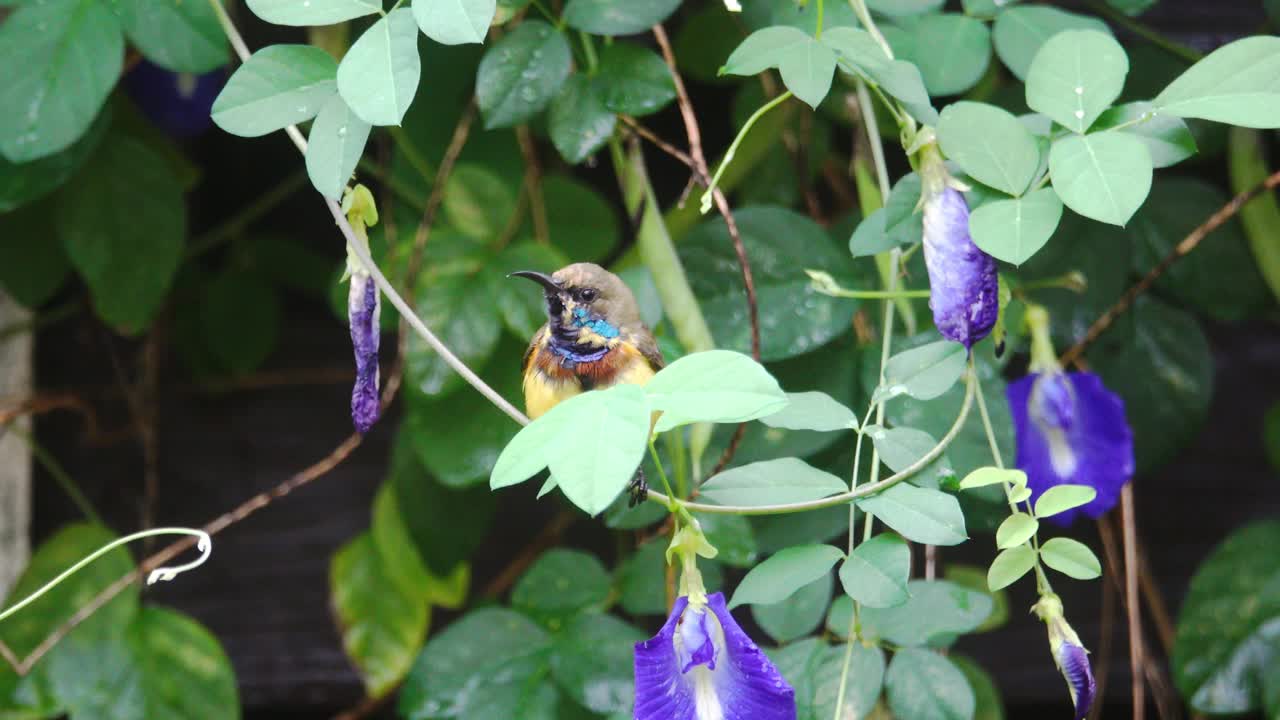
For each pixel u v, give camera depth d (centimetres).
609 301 121
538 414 121
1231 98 115
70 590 138
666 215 135
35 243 140
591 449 108
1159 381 137
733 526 128
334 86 117
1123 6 126
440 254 134
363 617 140
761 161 138
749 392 110
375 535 140
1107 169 114
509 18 126
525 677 130
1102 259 136
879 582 115
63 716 138
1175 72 136
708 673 114
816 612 125
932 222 117
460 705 129
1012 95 135
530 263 134
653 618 137
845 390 130
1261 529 136
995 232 115
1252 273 137
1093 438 128
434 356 133
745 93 139
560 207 138
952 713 120
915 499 117
